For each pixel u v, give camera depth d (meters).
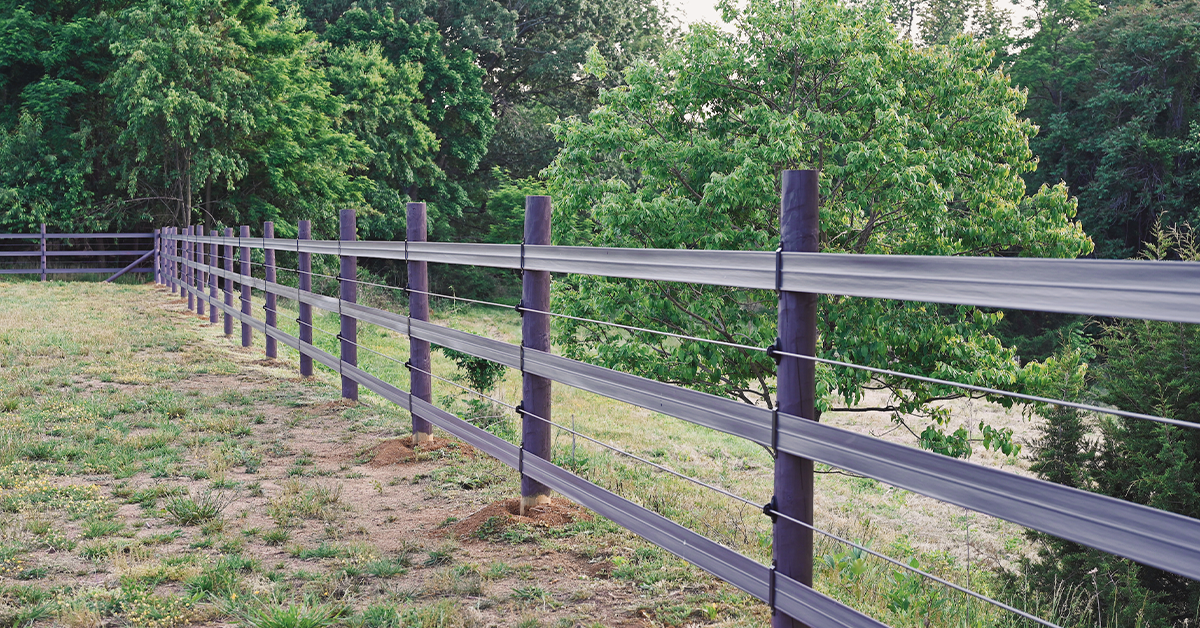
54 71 32.19
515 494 5.60
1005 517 2.23
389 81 40.31
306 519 5.09
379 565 4.20
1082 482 9.05
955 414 19.14
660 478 9.80
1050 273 2.12
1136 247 33.81
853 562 4.64
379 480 5.98
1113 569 7.71
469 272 44.91
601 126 14.24
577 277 13.61
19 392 8.51
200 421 7.66
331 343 20.50
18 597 3.81
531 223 4.72
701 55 14.09
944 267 2.37
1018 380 11.73
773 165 12.99
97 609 3.60
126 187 31.88
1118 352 9.49
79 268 30.59
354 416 8.12
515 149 51.81
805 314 2.87
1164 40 33.19
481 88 46.44
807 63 13.96
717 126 14.09
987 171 14.13
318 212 34.81
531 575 4.12
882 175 12.36
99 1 32.31
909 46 14.74
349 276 8.58
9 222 29.69
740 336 12.58
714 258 3.22
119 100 29.12
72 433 7.01
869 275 2.58
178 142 29.19
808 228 2.84
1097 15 43.22
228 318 14.43
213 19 30.84
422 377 6.75
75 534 4.71
